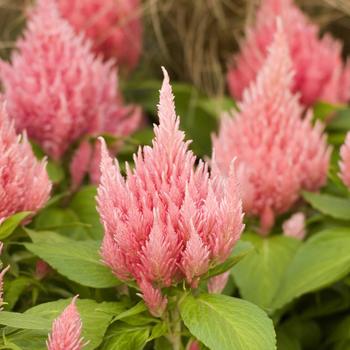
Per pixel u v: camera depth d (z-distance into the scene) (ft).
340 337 3.16
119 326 2.54
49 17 3.26
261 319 2.45
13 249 2.81
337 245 2.98
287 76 3.18
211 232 2.42
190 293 2.52
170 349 2.59
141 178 2.45
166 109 2.42
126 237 2.42
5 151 2.59
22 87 3.23
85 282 2.55
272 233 3.27
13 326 2.35
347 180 2.99
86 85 3.25
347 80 3.86
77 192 3.23
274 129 3.16
